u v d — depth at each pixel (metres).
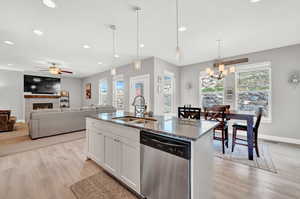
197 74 5.39
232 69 3.29
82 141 3.72
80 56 4.66
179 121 1.97
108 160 2.06
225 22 2.57
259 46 3.70
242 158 2.64
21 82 6.86
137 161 1.61
